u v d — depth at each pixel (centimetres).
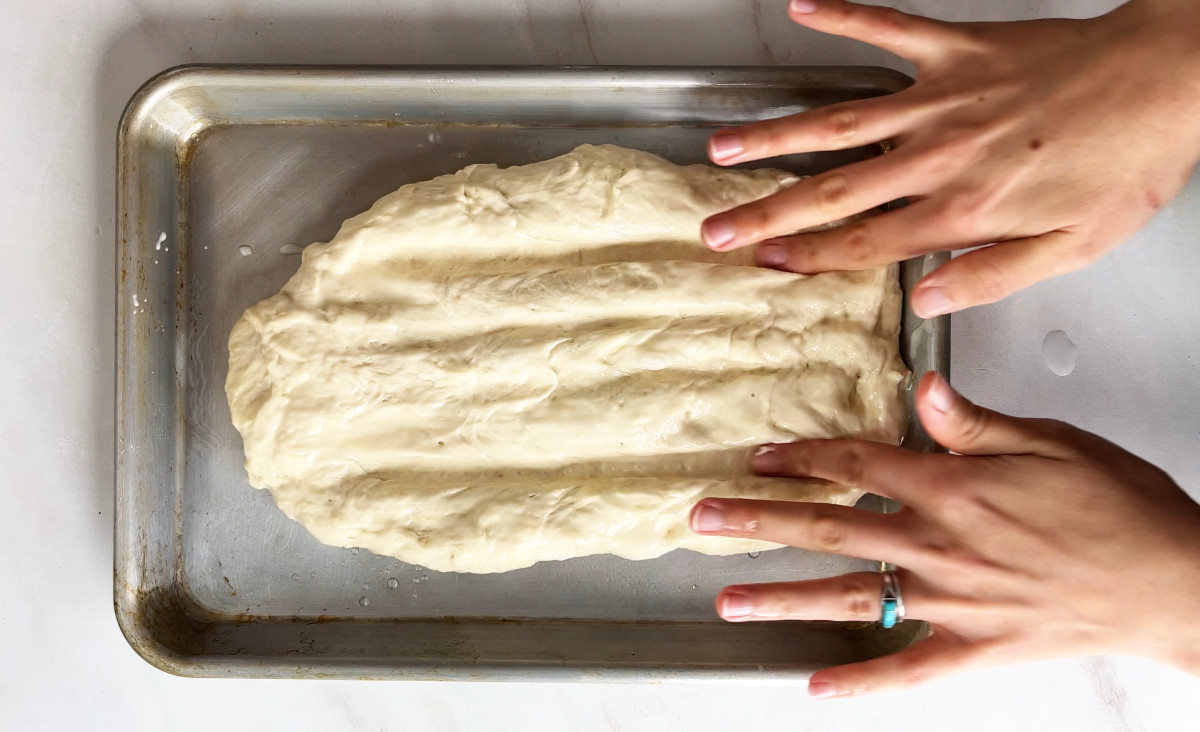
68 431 46
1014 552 35
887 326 42
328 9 46
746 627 44
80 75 46
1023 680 45
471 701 46
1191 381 45
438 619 44
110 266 46
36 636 46
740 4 46
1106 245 37
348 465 43
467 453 42
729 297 41
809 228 42
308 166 45
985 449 37
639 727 46
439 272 43
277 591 44
